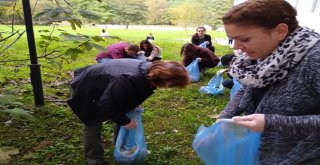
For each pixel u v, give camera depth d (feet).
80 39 7.29
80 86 9.16
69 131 13.37
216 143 5.16
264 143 4.62
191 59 23.09
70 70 23.99
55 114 14.94
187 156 11.60
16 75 21.53
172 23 93.35
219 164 5.20
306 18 22.18
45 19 9.14
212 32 75.72
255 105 5.11
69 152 11.60
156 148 12.09
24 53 29.27
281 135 4.41
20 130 13.28
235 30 4.08
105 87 8.80
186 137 13.12
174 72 8.04
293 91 4.09
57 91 18.40
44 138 12.75
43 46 10.32
